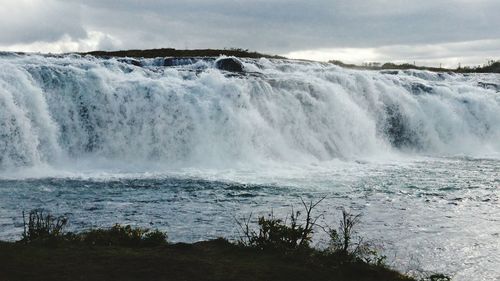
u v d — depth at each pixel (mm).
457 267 11781
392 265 11664
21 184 20469
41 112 25562
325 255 10328
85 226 14734
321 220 15828
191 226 14930
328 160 30891
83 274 8602
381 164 29062
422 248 13117
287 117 31656
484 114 41094
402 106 38156
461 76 56438
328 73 38625
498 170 27000
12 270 8617
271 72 40625
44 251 9758
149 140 27781
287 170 25797
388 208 17703
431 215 16797
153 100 28266
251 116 29406
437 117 39438
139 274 8703
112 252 9875
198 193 19547
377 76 41344
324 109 33375
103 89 27766
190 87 29484
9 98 24484
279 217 16000
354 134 34344
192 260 9523
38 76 26766
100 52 57938
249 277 8805
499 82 54281
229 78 31062
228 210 16969
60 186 20250
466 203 18734
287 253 10227
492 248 13258
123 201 17984
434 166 28406
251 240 10961
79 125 27062
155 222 15344
